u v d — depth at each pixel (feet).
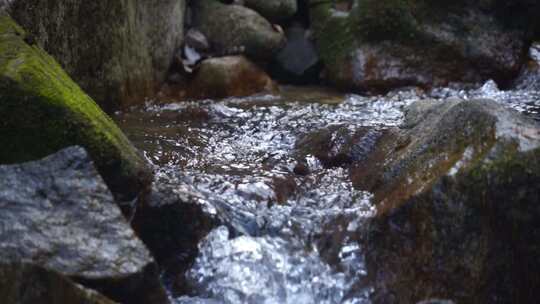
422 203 4.15
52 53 5.72
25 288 3.08
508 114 4.42
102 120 4.36
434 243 4.09
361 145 5.72
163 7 8.70
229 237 4.43
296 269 4.31
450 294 4.00
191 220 4.38
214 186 4.99
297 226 4.62
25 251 3.31
